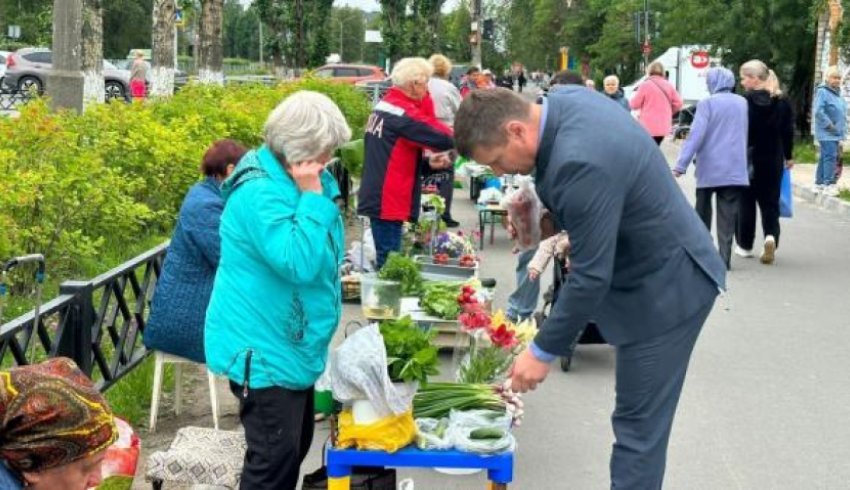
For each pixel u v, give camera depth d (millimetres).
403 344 4617
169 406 6746
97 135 10820
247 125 13500
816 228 15156
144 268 7555
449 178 13227
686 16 32312
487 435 4590
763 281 11039
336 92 22172
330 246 4320
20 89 31375
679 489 5648
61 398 2555
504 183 12352
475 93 4039
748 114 11594
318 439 6219
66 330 5562
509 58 88188
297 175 4199
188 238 5887
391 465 4543
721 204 11352
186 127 12117
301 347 4324
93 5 17078
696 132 11148
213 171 5957
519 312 8242
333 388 4559
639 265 4094
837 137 18125
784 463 6039
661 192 4023
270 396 4312
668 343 4152
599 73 59188
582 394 7262
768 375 7711
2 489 2473
